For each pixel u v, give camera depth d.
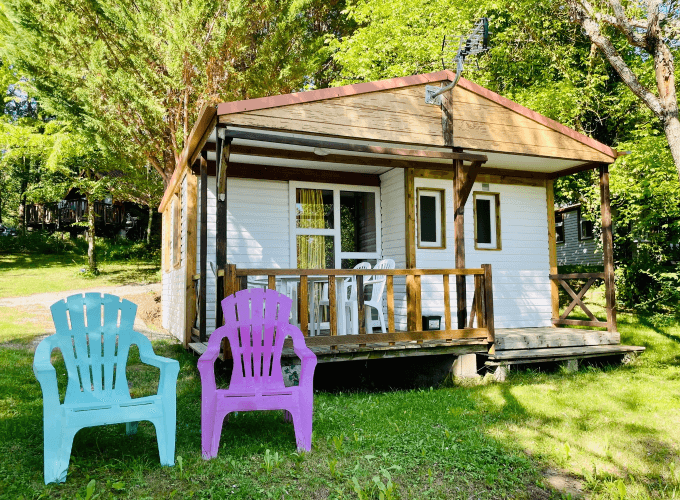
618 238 11.55
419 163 7.16
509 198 7.98
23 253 20.98
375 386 5.93
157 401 2.94
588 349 6.33
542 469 3.03
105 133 10.95
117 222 23.70
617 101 11.30
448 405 4.45
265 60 11.26
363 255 7.63
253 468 2.90
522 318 7.90
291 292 5.84
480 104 6.13
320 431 3.56
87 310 3.22
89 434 3.38
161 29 10.26
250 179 7.07
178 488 2.62
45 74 10.88
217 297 4.88
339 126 5.23
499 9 11.62
